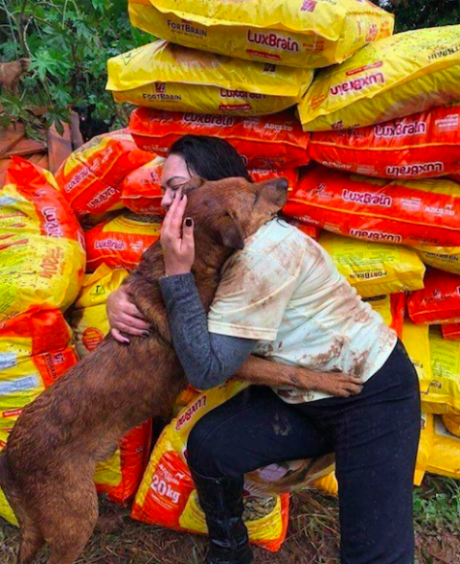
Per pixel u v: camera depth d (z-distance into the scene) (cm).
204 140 207
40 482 208
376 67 222
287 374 194
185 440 248
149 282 203
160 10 219
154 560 256
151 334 204
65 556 216
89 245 298
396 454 191
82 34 407
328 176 260
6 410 261
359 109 225
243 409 209
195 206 192
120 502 277
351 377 193
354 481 191
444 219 241
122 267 292
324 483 286
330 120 229
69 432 208
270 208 193
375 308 273
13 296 254
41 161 381
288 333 194
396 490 189
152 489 258
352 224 252
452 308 271
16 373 258
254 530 251
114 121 440
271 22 210
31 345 257
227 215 187
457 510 285
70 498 210
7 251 267
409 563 189
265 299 180
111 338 214
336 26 206
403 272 256
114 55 424
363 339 196
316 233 267
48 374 262
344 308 196
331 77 229
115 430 213
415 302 280
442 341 293
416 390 201
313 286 191
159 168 269
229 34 219
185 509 255
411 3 534
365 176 255
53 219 282
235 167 210
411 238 249
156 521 262
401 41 227
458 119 221
